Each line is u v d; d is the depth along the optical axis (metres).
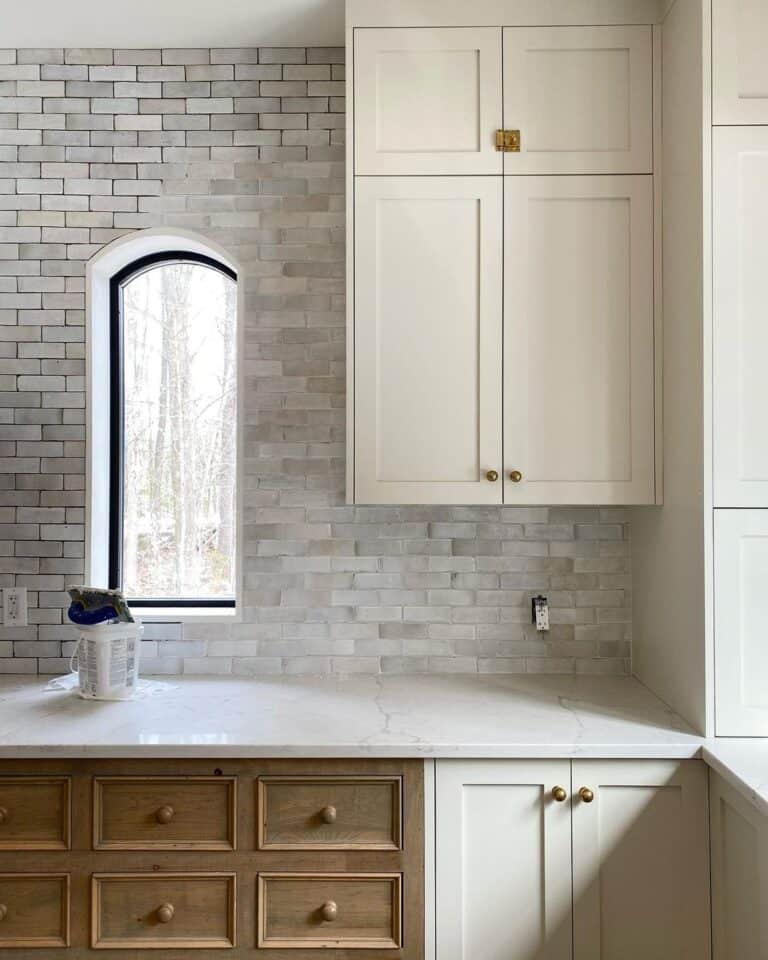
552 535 2.31
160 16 2.14
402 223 2.00
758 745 1.68
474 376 2.00
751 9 1.73
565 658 2.31
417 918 1.71
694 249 1.78
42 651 2.32
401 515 2.32
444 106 2.00
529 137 2.00
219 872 1.72
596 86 2.00
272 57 2.31
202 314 2.44
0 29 2.21
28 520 2.33
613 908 1.71
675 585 1.92
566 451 2.00
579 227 2.00
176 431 2.44
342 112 2.31
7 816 1.73
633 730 1.78
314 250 2.31
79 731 1.78
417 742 1.69
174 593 2.44
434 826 1.71
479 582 2.31
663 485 1.99
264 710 1.94
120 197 2.32
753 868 1.50
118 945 1.72
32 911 1.73
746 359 1.73
